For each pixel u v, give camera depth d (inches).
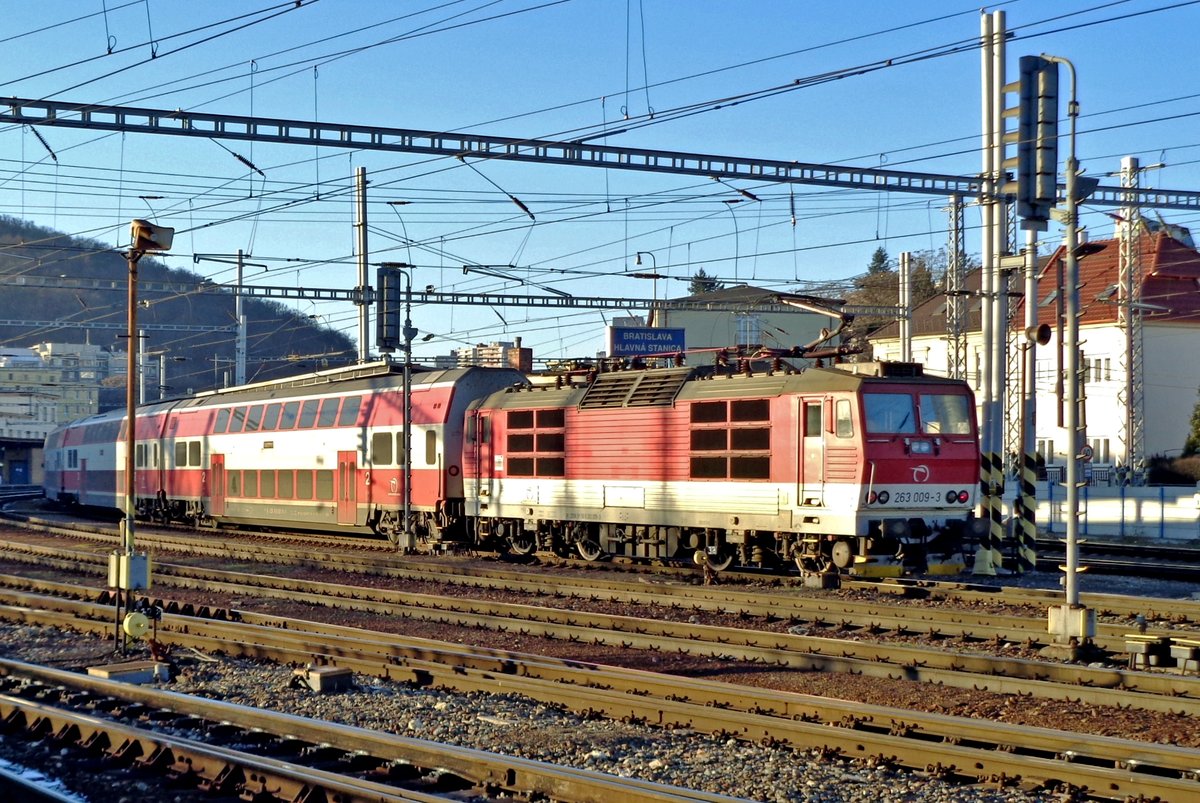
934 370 2391.7
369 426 1266.0
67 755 422.9
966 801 358.9
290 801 361.7
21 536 1526.8
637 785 347.3
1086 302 2164.1
